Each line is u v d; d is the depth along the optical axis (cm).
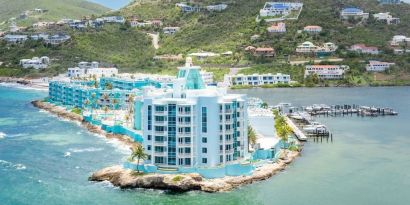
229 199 16512
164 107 18362
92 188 17650
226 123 18688
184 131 18312
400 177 19350
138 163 18375
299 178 18975
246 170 18562
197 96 18425
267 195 16962
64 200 16462
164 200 16362
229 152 18862
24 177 19125
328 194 17225
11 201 16450
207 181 17600
